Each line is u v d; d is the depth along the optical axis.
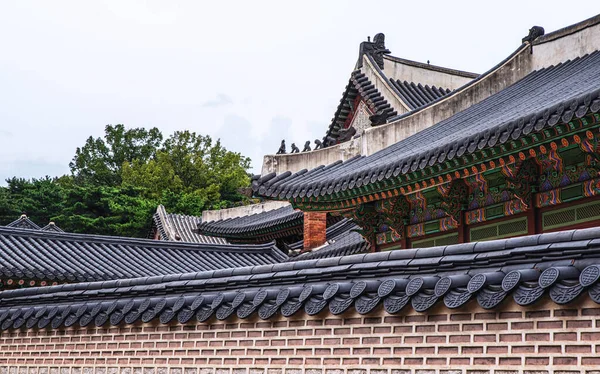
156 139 94.06
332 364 9.55
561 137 14.00
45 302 13.98
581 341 7.35
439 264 8.83
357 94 33.78
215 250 29.75
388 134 23.80
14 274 23.98
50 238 26.80
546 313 7.67
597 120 12.98
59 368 13.27
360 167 20.27
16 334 14.25
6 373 14.19
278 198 20.80
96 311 12.71
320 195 19.62
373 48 33.84
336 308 9.44
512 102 21.12
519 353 7.82
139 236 70.31
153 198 77.62
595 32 22.53
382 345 9.06
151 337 11.92
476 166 16.30
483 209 18.11
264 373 10.27
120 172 89.75
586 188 15.50
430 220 19.94
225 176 84.12
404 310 8.87
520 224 17.14
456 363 8.33
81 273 25.14
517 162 16.39
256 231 41.75
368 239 22.20
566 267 7.57
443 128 22.38
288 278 10.47
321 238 32.44
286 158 27.64
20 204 72.44
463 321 8.35
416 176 17.23
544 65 24.25
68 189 76.44
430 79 35.06
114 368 12.34
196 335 11.28
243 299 10.66
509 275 7.91
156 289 12.15
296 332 10.05
